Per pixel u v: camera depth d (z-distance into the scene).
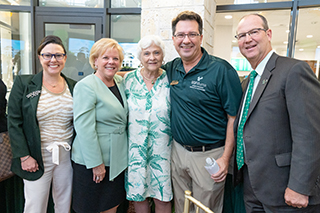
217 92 1.32
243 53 1.25
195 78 1.34
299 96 1.00
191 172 1.42
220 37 3.89
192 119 1.35
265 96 1.12
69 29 3.31
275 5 2.87
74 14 3.24
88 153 1.30
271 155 1.11
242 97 1.32
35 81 1.44
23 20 3.38
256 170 1.15
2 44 3.47
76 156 1.40
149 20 2.46
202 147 1.39
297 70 1.02
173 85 1.43
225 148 1.38
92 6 3.31
